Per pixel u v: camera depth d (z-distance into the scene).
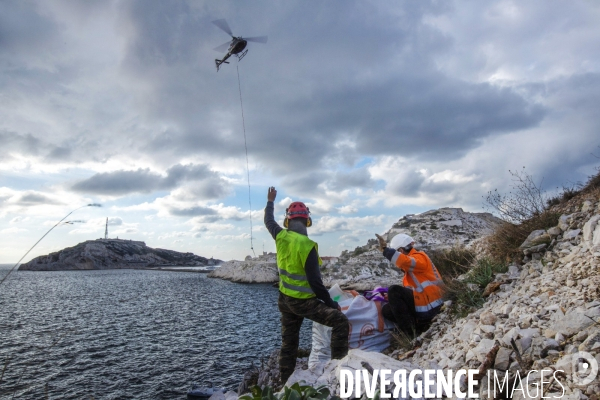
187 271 180.25
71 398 15.53
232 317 37.84
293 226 4.85
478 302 5.56
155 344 25.88
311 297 4.58
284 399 2.99
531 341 3.39
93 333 29.80
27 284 89.00
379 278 25.64
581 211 6.36
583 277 4.20
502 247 7.12
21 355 21.70
